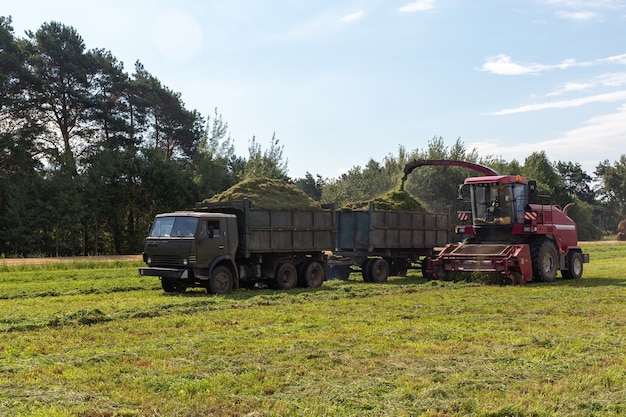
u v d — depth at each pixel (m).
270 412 5.78
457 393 6.44
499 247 19.28
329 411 5.81
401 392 6.44
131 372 7.32
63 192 41.12
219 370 7.39
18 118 40.66
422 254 22.62
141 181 45.50
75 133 44.44
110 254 45.56
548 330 10.21
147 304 13.52
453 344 8.95
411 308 12.91
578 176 111.19
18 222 39.00
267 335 9.66
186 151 51.12
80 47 44.59
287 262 18.14
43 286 17.86
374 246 20.36
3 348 8.73
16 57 40.16
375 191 44.25
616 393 6.39
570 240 21.34
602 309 12.74
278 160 49.50
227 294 15.86
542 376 7.11
